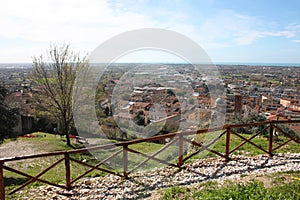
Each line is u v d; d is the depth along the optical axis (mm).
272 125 6023
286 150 6625
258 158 5926
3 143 14062
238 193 3447
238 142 7570
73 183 4977
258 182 4121
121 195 4336
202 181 4668
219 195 3555
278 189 3771
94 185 4844
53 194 4523
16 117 15602
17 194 4598
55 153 4496
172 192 4145
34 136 15234
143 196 4211
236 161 5723
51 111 13141
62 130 13898
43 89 12672
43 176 6559
